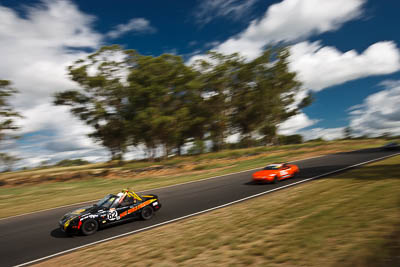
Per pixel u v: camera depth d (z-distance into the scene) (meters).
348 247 4.92
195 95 48.91
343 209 7.35
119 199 9.70
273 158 32.94
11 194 21.88
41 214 13.10
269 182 15.25
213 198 12.95
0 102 34.59
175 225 8.77
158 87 40.16
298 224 6.67
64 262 6.48
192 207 11.48
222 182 18.27
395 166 14.79
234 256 5.35
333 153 31.75
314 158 27.98
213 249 5.88
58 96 44.94
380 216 6.28
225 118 56.41
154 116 39.81
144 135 42.34
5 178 34.22
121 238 8.04
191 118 48.59
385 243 4.82
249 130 62.78
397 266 4.04
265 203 9.98
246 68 55.38
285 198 10.30
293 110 62.91
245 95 58.44
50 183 29.27
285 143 80.56
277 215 7.84
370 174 13.12
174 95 45.59
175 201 13.30
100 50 45.94
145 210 10.16
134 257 6.05
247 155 39.53
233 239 6.34
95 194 18.41
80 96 46.22
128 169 35.94
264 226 6.97
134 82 42.06
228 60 56.06
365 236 5.28
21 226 10.91
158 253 6.10
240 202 11.29
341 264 4.38
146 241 7.25
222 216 9.00
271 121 59.69
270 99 56.56
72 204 15.16
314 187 11.78
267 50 56.50
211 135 56.44
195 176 24.31
